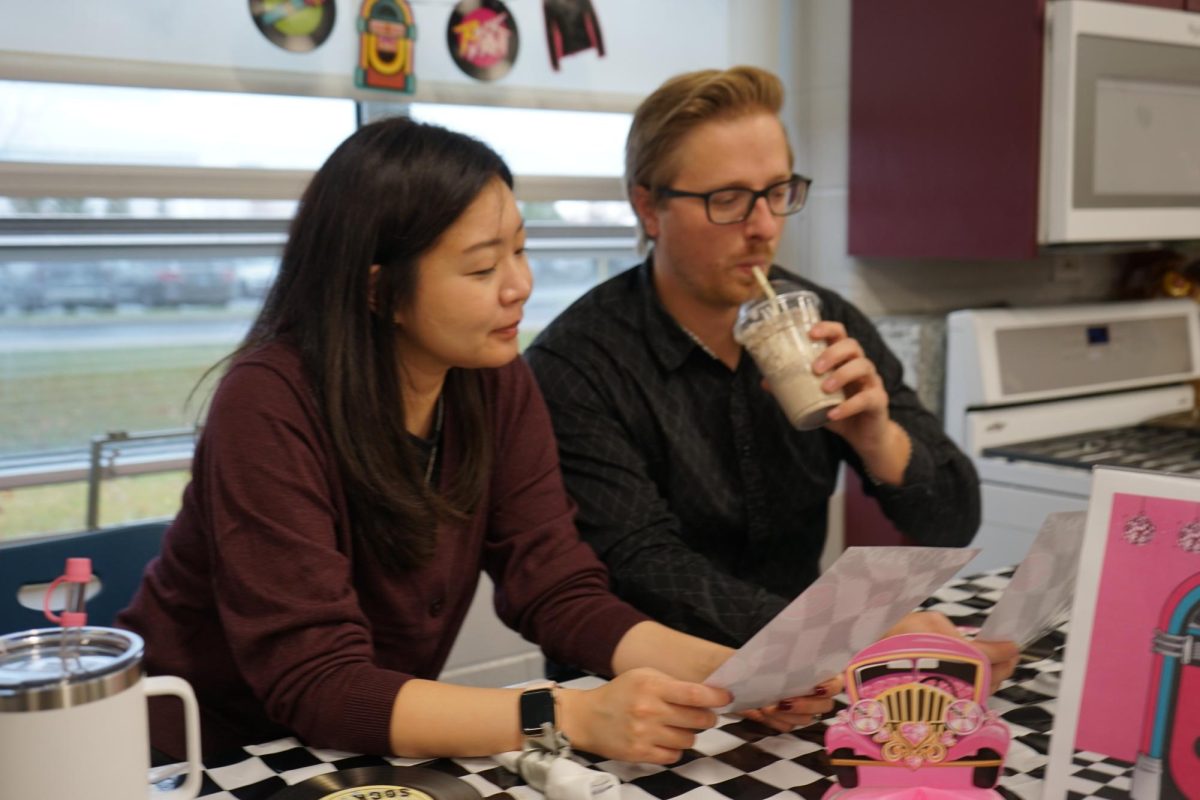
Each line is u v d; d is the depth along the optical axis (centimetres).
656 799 84
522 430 123
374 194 100
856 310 166
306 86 188
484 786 87
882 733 82
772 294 127
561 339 150
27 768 69
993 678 100
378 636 113
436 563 113
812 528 161
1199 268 268
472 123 211
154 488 197
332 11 189
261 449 100
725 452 152
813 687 95
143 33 175
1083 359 240
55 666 72
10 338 184
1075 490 204
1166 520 77
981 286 264
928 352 232
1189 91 222
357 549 109
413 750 92
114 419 198
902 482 145
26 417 189
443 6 199
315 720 94
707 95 139
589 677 113
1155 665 76
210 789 86
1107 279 284
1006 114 210
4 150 172
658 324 149
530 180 217
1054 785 78
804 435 154
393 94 196
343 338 103
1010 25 207
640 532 136
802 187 146
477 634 211
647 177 146
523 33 208
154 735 110
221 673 112
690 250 143
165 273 198
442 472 115
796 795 85
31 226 180
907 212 230
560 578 118
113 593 132
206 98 188
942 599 129
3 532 185
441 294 102
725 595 125
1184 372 260
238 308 208
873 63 232
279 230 204
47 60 167
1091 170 209
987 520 221
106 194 178
